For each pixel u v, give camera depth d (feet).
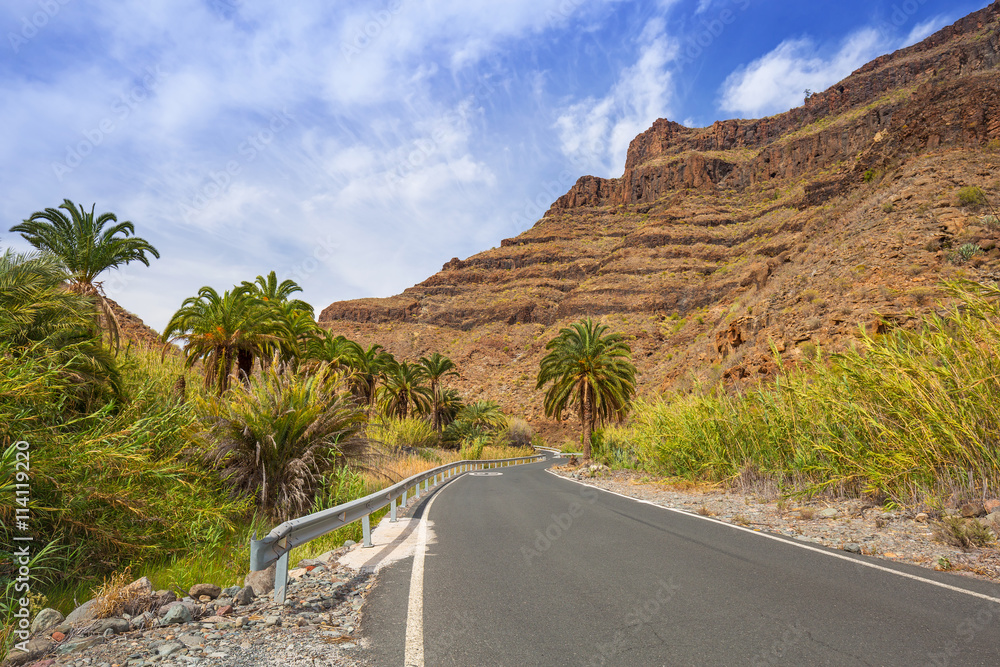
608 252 643.86
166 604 13.74
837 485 31.89
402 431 136.15
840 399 33.14
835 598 14.26
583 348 112.06
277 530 14.49
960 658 10.15
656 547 21.83
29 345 21.09
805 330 88.28
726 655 10.46
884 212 122.42
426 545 23.66
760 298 147.95
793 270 144.25
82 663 10.09
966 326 28.04
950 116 164.25
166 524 20.99
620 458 82.38
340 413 33.50
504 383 378.53
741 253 458.50
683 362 174.09
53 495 17.83
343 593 15.84
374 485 41.73
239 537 23.86
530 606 14.05
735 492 40.60
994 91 156.25
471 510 37.55
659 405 59.06
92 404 24.79
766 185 629.92
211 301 72.33
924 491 26.32
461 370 414.41
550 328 474.90
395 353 470.80
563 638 11.60
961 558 18.62
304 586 16.61
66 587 16.70
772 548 21.30
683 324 293.23
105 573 18.34
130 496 19.79
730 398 48.06
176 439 27.53
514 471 106.01
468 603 14.43
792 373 40.01
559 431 302.04
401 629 12.35
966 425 25.23
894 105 533.55
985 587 15.21
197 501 23.03
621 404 112.88
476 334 504.43
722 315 194.18
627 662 10.20
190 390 34.14
